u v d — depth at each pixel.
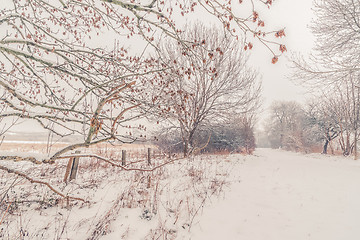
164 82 4.33
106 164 7.75
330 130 25.64
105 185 5.55
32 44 3.20
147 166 7.57
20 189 4.61
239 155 15.96
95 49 4.36
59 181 5.67
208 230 3.56
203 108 12.97
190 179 6.60
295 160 15.44
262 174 8.42
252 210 4.53
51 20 5.24
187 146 12.09
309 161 14.85
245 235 3.45
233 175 7.88
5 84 2.33
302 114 31.17
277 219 4.12
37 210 3.84
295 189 6.28
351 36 9.73
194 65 3.35
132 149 10.31
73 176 6.08
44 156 2.29
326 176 8.34
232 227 3.71
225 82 13.59
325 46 10.70
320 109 26.33
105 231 3.20
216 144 17.44
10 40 3.01
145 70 4.26
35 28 4.63
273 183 6.98
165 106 4.02
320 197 5.55
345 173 9.10
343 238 3.37
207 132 16.95
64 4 4.26
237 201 5.04
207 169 8.36
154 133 13.13
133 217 3.78
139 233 3.28
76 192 4.89
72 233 3.09
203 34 12.20
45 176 6.07
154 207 4.27
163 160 9.29
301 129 30.00
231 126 17.42
